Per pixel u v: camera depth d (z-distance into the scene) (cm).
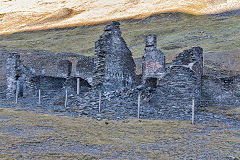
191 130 1235
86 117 1473
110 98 1845
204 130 1259
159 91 1700
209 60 4075
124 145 959
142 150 908
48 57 4753
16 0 16300
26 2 16075
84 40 8256
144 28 9331
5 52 6144
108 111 1661
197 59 2183
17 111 1627
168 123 1367
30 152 828
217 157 859
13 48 7088
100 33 9594
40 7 15788
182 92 1623
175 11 11206
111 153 862
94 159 801
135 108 1691
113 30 2303
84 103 1822
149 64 2869
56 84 2875
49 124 1233
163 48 5678
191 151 915
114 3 14650
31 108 1848
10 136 991
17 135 1018
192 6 12150
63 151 855
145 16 11325
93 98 1861
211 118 1559
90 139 1009
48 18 13950
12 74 2970
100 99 1681
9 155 787
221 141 1052
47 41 8431
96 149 902
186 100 1609
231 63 3878
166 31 8088
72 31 10450
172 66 1677
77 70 3381
